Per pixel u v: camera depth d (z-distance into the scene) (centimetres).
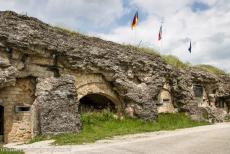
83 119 1989
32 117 1789
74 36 2109
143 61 2411
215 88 3253
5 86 1708
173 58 3012
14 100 1761
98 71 2134
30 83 1841
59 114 1784
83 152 1258
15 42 1736
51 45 1894
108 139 1673
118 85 2212
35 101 1788
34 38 1828
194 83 3062
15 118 1753
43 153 1247
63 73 1980
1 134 1747
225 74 3538
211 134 1848
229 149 1297
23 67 1800
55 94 1811
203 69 3275
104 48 2216
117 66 2223
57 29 2056
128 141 1591
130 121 2209
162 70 2586
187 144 1437
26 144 1592
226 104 3428
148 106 2309
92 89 2133
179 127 2336
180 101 2717
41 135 1692
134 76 2370
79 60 2028
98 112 2177
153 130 2078
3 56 1722
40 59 1883
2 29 1725
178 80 2748
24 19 1870
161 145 1419
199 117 2747
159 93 2600
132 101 2250
